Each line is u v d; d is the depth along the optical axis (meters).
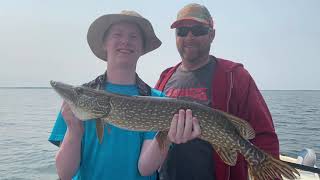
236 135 0.94
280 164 0.92
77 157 0.97
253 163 0.94
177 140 0.91
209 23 1.17
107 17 1.04
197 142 1.08
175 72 1.24
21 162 3.78
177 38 1.18
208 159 1.07
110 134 1.00
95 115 0.98
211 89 1.12
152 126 0.95
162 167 1.12
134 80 1.08
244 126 0.94
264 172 0.93
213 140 0.94
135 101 0.96
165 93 1.20
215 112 0.93
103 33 1.10
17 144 4.99
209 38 1.18
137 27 1.06
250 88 1.11
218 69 1.14
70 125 0.97
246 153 0.94
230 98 1.10
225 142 0.94
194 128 0.90
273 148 1.07
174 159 1.10
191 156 1.08
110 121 0.98
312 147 4.69
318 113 10.86
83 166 1.00
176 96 1.16
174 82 1.21
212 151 1.07
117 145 0.99
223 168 1.06
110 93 0.98
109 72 1.06
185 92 1.15
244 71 1.14
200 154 1.08
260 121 1.09
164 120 0.94
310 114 10.43
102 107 0.97
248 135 0.94
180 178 1.09
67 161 0.95
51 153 4.29
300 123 7.80
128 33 1.04
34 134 6.07
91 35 1.11
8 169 3.45
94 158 0.99
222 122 0.93
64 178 0.97
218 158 1.06
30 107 14.41
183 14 1.17
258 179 0.94
